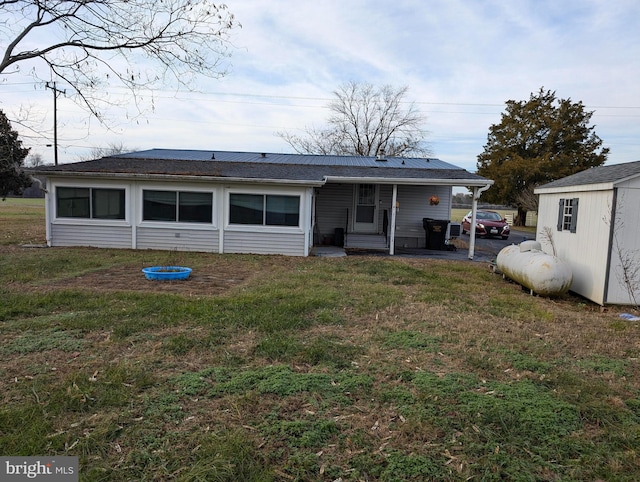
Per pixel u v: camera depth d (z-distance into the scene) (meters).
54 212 12.08
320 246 14.64
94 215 12.09
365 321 5.42
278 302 6.12
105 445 2.57
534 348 4.56
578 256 8.17
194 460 2.45
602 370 4.05
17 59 9.60
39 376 3.49
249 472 2.36
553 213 9.43
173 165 13.30
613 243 7.16
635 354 4.54
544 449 2.68
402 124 37.38
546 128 29.61
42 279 7.70
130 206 12.00
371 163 16.53
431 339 4.70
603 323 5.95
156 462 2.42
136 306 5.68
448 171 14.22
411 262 11.52
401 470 2.43
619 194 7.09
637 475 2.45
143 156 15.20
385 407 3.17
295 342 4.43
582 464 2.54
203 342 4.36
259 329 4.85
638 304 7.16
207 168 12.95
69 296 6.22
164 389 3.33
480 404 3.21
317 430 2.81
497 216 21.58
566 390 3.51
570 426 2.96
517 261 8.52
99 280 7.75
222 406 3.09
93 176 11.67
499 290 8.17
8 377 3.47
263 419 2.93
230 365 3.84
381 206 15.33
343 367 3.90
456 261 12.11
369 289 7.38
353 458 2.53
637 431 2.91
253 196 11.99
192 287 7.34
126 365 3.72
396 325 5.25
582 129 29.16
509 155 29.92
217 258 11.04
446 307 6.31
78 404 3.02
